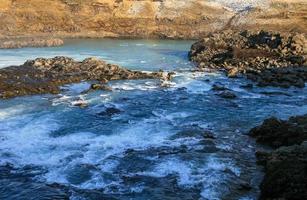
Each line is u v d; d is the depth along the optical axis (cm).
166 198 1831
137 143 2473
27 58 5256
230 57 5188
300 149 2055
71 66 4478
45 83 3809
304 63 4747
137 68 4800
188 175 2041
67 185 1952
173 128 2752
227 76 4362
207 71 4653
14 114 2961
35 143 2458
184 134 2627
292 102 3444
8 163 2195
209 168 2112
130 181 1991
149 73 4369
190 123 2864
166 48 6700
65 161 2212
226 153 2317
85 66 4522
